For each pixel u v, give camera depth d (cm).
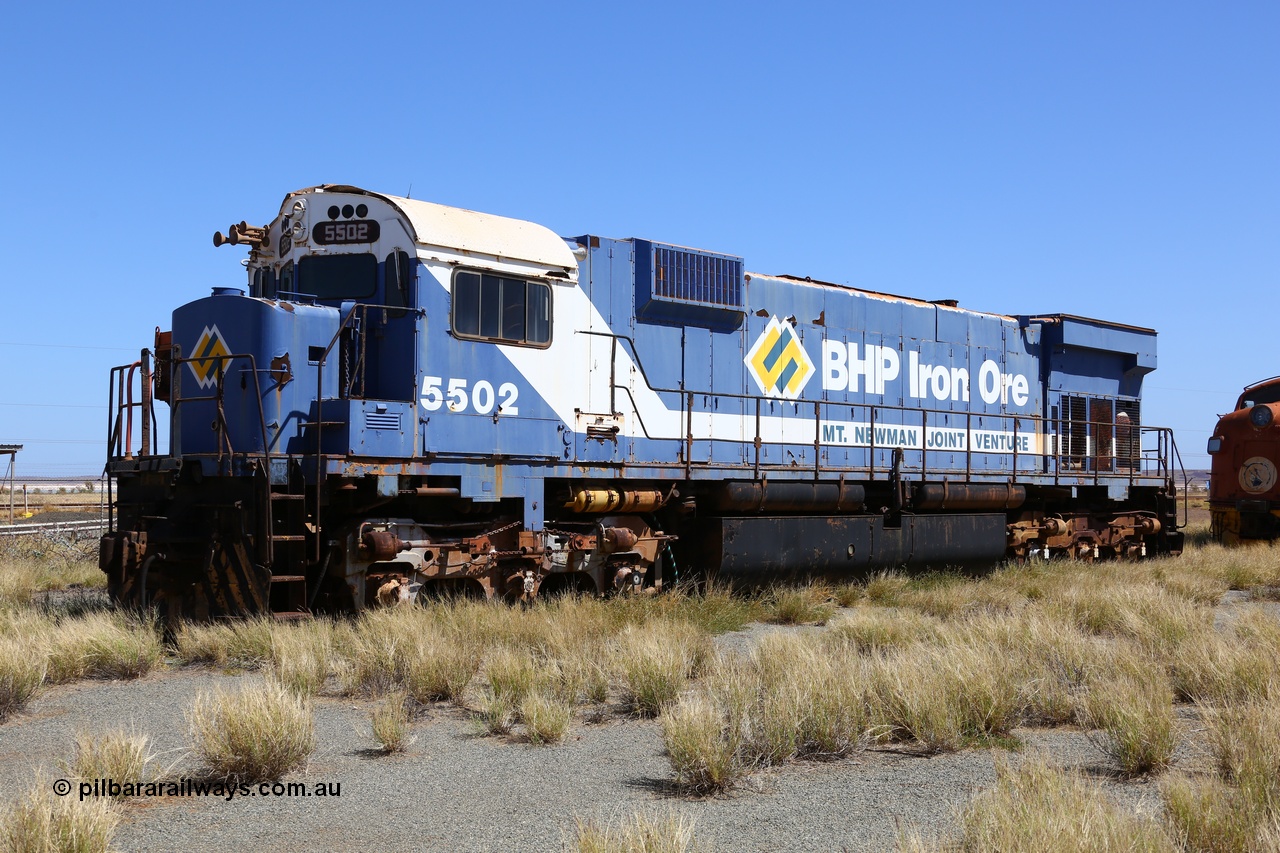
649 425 1523
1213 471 2683
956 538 1898
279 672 944
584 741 784
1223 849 516
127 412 1324
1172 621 1199
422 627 1052
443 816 605
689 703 777
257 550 1137
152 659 1018
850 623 1201
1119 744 721
